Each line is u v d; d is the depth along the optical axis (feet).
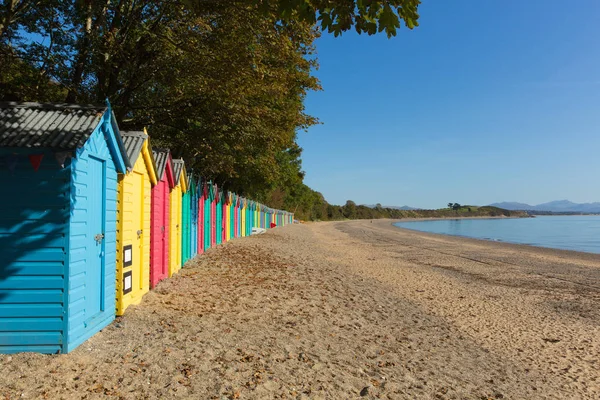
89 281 17.78
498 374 20.59
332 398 15.33
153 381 14.75
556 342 27.14
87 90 40.60
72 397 13.14
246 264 46.47
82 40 37.27
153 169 26.78
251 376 16.10
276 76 44.75
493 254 88.79
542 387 19.53
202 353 17.70
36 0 36.09
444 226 319.47
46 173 15.58
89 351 16.46
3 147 15.14
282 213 189.26
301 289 35.06
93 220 18.08
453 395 17.17
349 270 52.90
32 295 15.60
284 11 15.07
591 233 213.05
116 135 19.12
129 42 39.91
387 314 30.01
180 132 53.47
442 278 51.42
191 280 33.78
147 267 27.12
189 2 16.37
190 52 38.81
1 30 32.96
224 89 40.91
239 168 73.10
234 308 26.48
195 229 47.78
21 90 37.81
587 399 18.63
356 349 21.34
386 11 14.55
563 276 57.93
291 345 20.38
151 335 19.15
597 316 34.71
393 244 112.06
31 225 15.55
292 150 112.47
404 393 16.67
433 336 25.86
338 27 15.67
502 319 32.12
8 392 12.95
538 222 418.92
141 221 25.36
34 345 15.62
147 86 46.42
